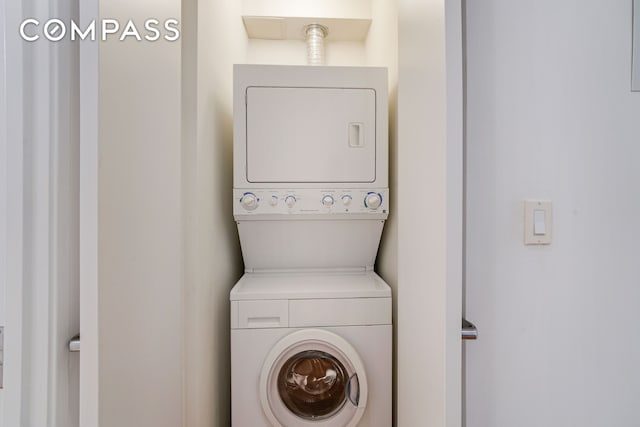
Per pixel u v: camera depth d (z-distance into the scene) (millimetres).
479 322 1037
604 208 1034
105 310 706
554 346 1041
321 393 1587
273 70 1678
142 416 876
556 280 1039
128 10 810
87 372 670
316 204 1688
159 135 986
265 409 1386
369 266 1895
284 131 1682
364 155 1704
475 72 1024
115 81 749
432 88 965
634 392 1045
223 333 1688
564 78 1029
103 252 700
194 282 1241
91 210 671
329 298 1479
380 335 1493
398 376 1436
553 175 1032
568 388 1044
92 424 667
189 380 1229
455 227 859
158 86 979
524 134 1030
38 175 682
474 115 1026
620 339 1040
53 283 694
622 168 1035
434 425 944
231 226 1896
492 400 1043
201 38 1321
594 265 1036
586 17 1026
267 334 1444
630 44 1030
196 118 1259
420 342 1095
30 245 677
